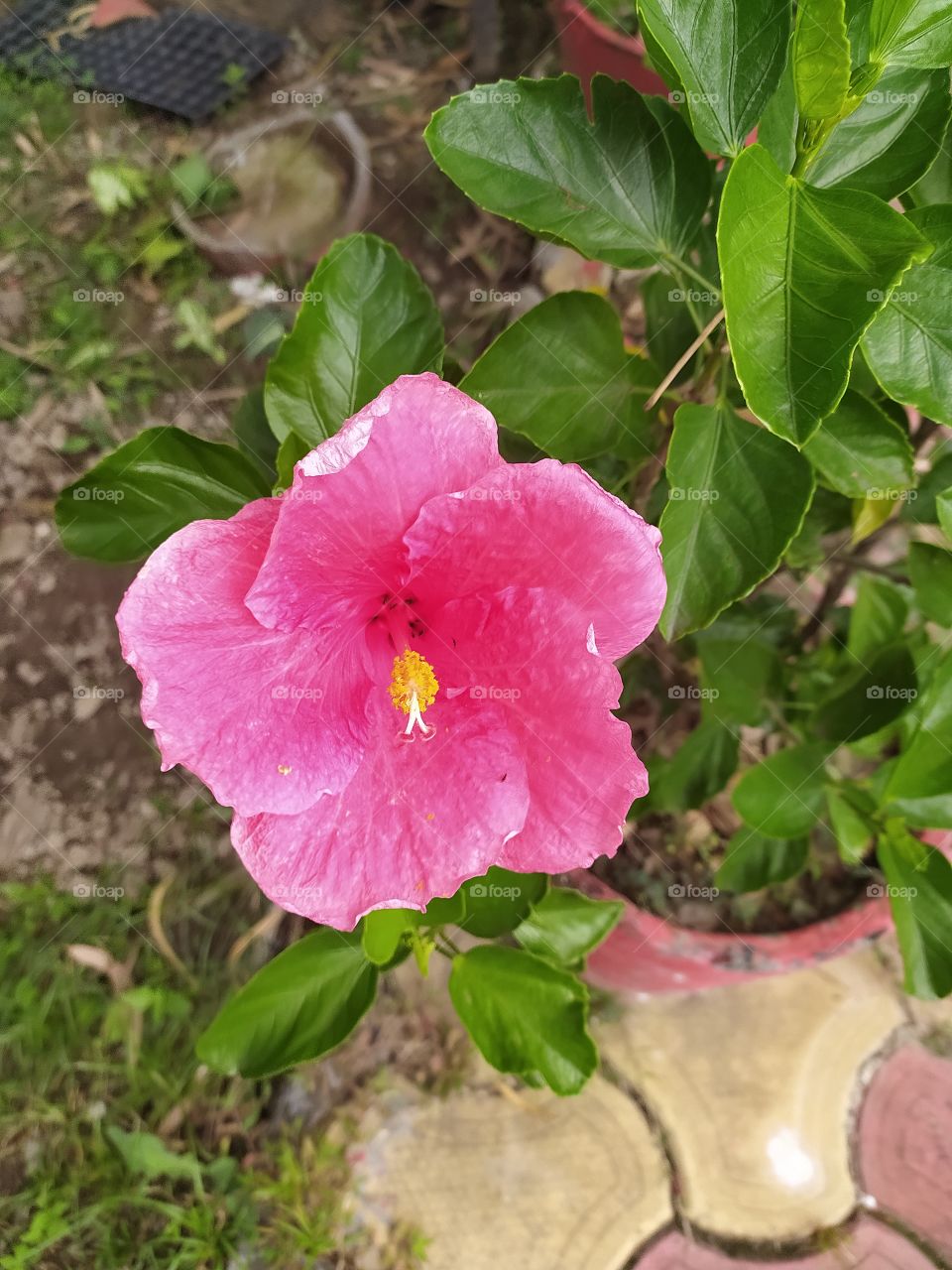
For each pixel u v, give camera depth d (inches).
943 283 8.9
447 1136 18.8
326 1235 18.1
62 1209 18.5
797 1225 18.0
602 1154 18.6
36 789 21.7
